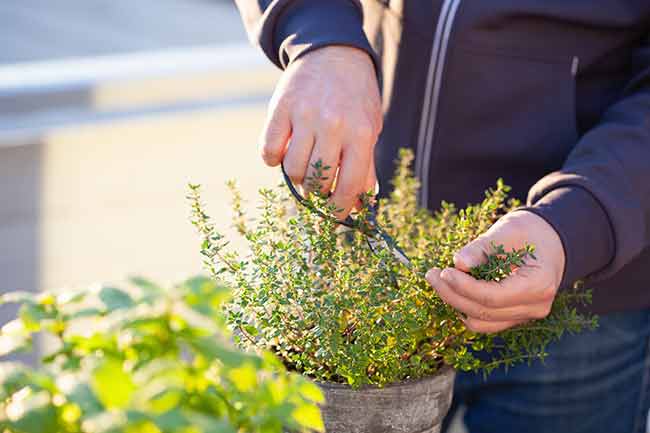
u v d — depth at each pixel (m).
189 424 0.53
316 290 0.92
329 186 1.00
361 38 1.08
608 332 1.37
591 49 1.30
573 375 1.39
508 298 0.91
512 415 1.44
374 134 1.03
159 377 0.57
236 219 1.04
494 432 1.47
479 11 1.26
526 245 0.92
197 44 6.14
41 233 3.35
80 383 0.56
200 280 0.62
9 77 4.32
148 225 3.46
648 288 1.34
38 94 4.27
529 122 1.32
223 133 4.36
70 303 0.64
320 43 1.06
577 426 1.44
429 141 1.35
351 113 1.00
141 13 6.74
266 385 0.63
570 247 1.00
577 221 1.02
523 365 1.39
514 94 1.31
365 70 1.06
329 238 0.92
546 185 1.09
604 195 1.04
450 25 1.28
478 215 1.04
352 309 0.90
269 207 0.98
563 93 1.31
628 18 1.27
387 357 0.89
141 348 0.62
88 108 4.38
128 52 5.79
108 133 4.25
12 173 3.79
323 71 1.04
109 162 3.97
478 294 0.90
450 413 1.53
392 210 1.13
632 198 1.07
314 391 0.64
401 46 1.34
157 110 4.51
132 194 3.69
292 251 0.92
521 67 1.29
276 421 0.62
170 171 3.91
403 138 1.38
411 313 0.87
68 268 3.13
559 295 1.05
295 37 1.09
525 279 0.93
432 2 1.30
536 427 1.43
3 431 0.57
